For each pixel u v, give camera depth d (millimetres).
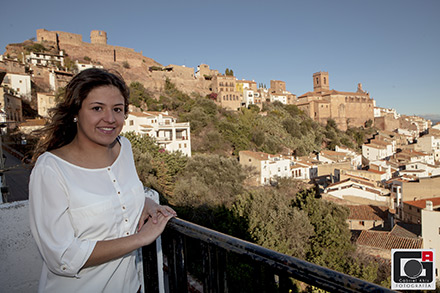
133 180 1988
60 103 1910
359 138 94250
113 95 1817
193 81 87500
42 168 1617
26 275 2830
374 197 31984
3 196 10734
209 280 2006
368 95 112062
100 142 1764
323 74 122062
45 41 70250
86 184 1702
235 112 71688
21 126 32531
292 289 1475
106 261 1618
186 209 21172
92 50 77312
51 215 1552
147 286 2773
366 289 1144
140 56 84125
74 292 1725
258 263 1601
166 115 44281
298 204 21125
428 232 20891
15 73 49344
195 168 31172
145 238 1769
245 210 19344
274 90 117562
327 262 17109
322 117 102125
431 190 28797
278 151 61469
